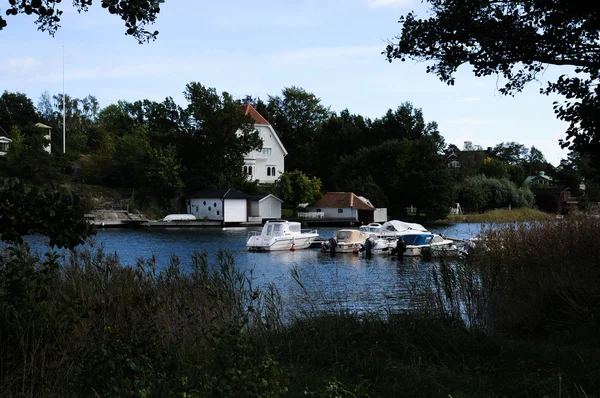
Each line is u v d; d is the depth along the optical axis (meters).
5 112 91.69
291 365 7.54
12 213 6.34
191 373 6.47
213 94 81.31
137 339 6.93
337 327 9.16
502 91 11.03
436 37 10.24
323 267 29.70
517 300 10.22
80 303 7.04
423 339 8.66
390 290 17.61
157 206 73.38
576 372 6.59
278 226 43.03
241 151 81.12
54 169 67.38
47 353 6.43
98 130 99.00
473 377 6.85
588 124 9.95
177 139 80.56
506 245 13.79
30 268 6.59
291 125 113.31
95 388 6.02
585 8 9.05
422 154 83.12
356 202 76.75
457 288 11.10
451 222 79.44
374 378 7.00
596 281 10.41
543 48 9.87
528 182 113.06
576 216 15.36
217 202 71.62
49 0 6.98
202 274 11.23
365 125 109.12
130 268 11.22
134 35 7.64
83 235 6.93
